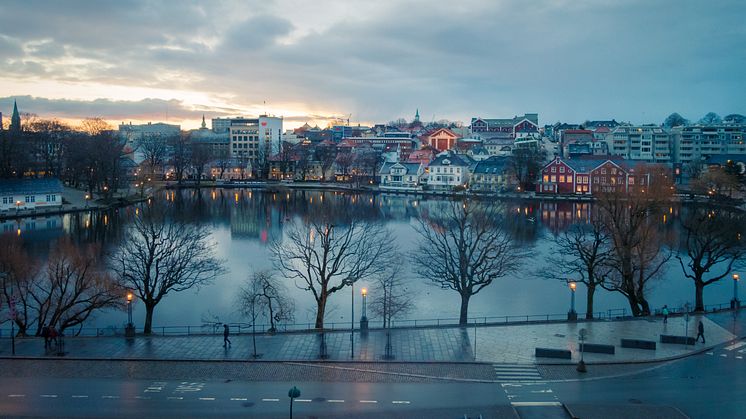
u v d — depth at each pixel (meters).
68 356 50.38
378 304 76.81
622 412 39.41
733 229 85.06
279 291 82.75
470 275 68.50
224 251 113.19
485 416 39.19
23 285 72.00
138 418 38.94
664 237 93.62
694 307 73.06
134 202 191.00
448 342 54.12
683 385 44.00
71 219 154.38
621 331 56.88
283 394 42.75
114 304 66.31
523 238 119.12
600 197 91.44
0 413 39.38
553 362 48.69
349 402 41.38
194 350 52.12
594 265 69.50
